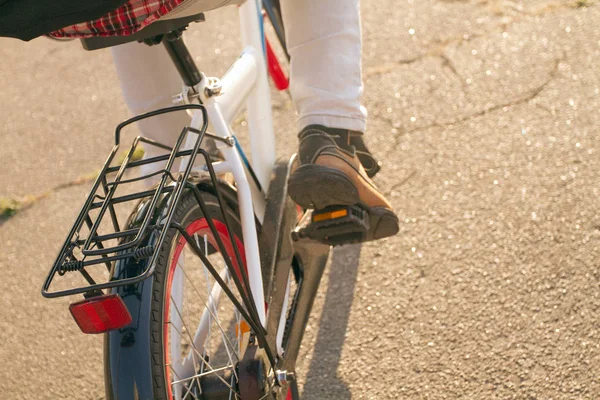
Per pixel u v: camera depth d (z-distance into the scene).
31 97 3.67
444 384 1.79
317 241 1.77
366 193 1.72
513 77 2.92
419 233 2.29
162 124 1.91
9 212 2.92
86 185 3.00
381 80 3.09
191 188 1.22
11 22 1.10
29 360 2.21
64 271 1.09
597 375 1.72
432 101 2.90
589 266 2.02
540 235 2.17
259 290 1.46
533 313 1.93
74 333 2.27
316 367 1.94
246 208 1.48
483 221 2.27
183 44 1.46
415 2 3.58
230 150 1.48
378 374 1.87
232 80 1.59
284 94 3.19
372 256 2.25
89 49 1.35
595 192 2.28
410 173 2.55
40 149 3.27
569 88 2.79
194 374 1.44
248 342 1.46
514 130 2.64
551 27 3.16
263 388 1.37
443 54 3.16
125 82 1.88
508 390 1.73
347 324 2.04
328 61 1.62
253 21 1.73
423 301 2.05
